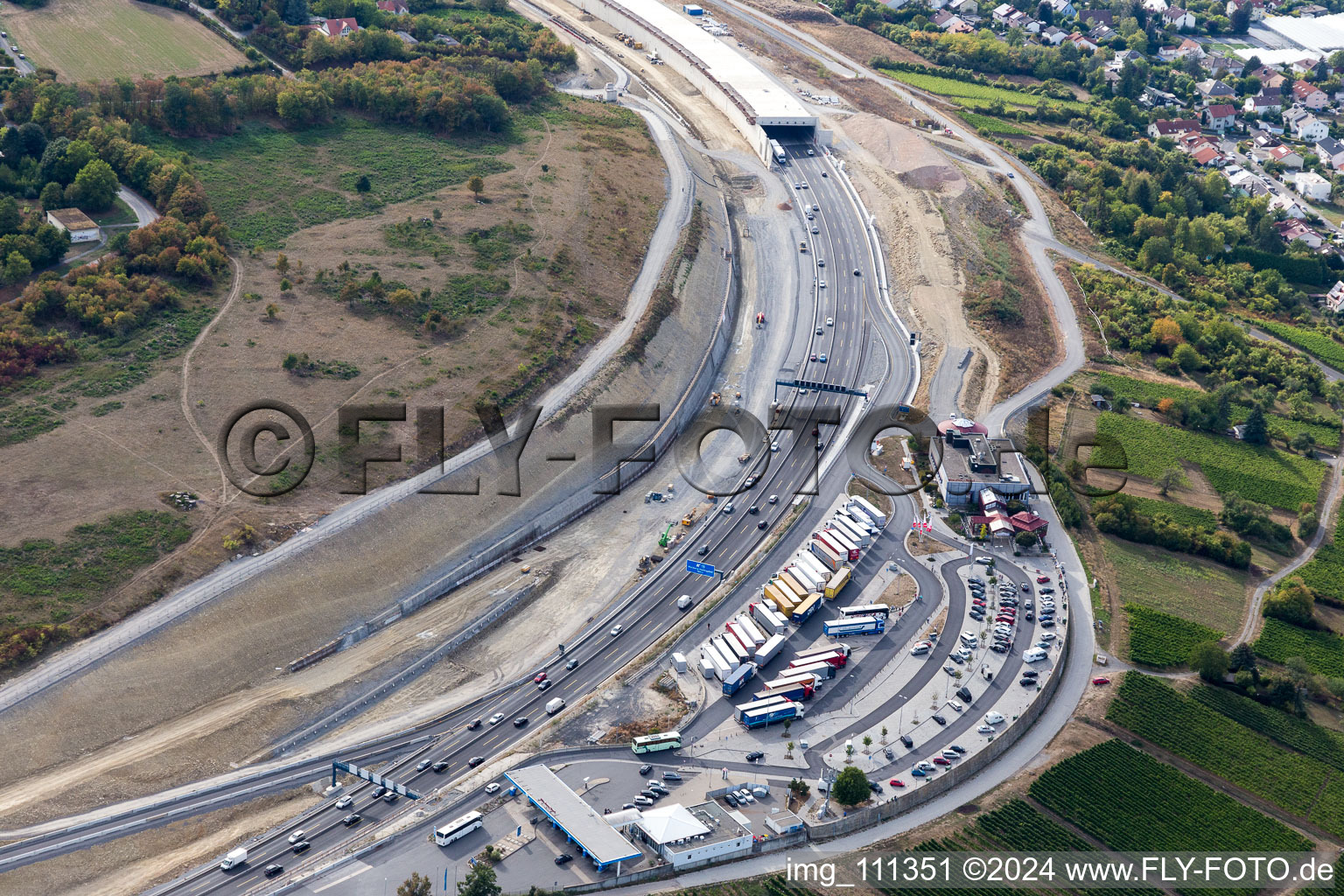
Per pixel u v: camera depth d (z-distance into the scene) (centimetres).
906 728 19175
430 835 16562
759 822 17112
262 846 16725
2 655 18262
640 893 15762
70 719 18100
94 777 17562
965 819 17675
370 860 16088
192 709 18938
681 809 16788
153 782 17688
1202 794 18600
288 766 18288
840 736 18988
